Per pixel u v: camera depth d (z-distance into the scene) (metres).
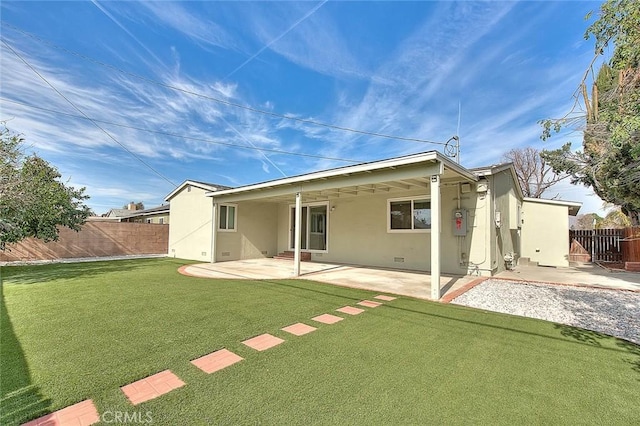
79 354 3.27
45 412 2.24
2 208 7.83
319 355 3.33
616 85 4.55
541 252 13.02
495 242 9.11
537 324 4.51
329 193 10.97
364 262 11.15
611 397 2.57
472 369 3.04
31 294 6.19
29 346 3.47
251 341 3.71
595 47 4.11
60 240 13.80
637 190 8.40
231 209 13.29
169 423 2.13
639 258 10.47
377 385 2.70
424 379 2.82
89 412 2.25
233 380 2.76
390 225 10.55
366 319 4.68
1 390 2.53
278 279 8.20
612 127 3.79
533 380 2.84
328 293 6.45
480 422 2.20
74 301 5.60
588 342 3.83
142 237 16.41
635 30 3.46
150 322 4.39
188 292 6.45
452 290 6.71
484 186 8.59
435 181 6.13
